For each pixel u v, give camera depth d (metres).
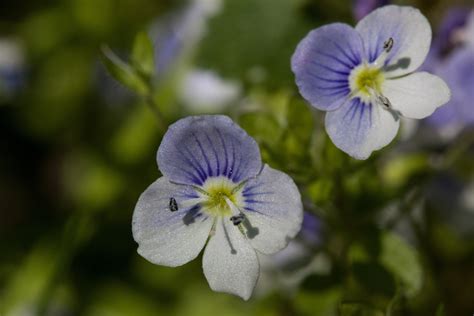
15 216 0.17
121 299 0.15
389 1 0.11
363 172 0.11
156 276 0.15
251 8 0.13
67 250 0.14
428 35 0.10
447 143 0.13
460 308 0.13
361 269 0.11
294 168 0.11
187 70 0.14
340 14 0.13
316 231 0.12
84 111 0.17
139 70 0.11
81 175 0.17
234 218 0.10
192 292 0.14
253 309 0.13
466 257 0.13
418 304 0.12
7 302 0.15
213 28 0.13
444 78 0.12
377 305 0.11
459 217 0.13
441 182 0.13
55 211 0.17
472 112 0.12
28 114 0.17
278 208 0.10
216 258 0.10
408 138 0.12
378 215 0.12
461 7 0.13
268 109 0.13
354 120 0.10
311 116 0.11
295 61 0.10
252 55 0.13
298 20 0.13
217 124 0.10
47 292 0.14
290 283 0.12
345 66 0.10
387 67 0.10
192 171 0.10
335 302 0.11
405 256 0.11
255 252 0.10
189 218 0.10
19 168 0.17
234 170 0.10
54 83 0.17
